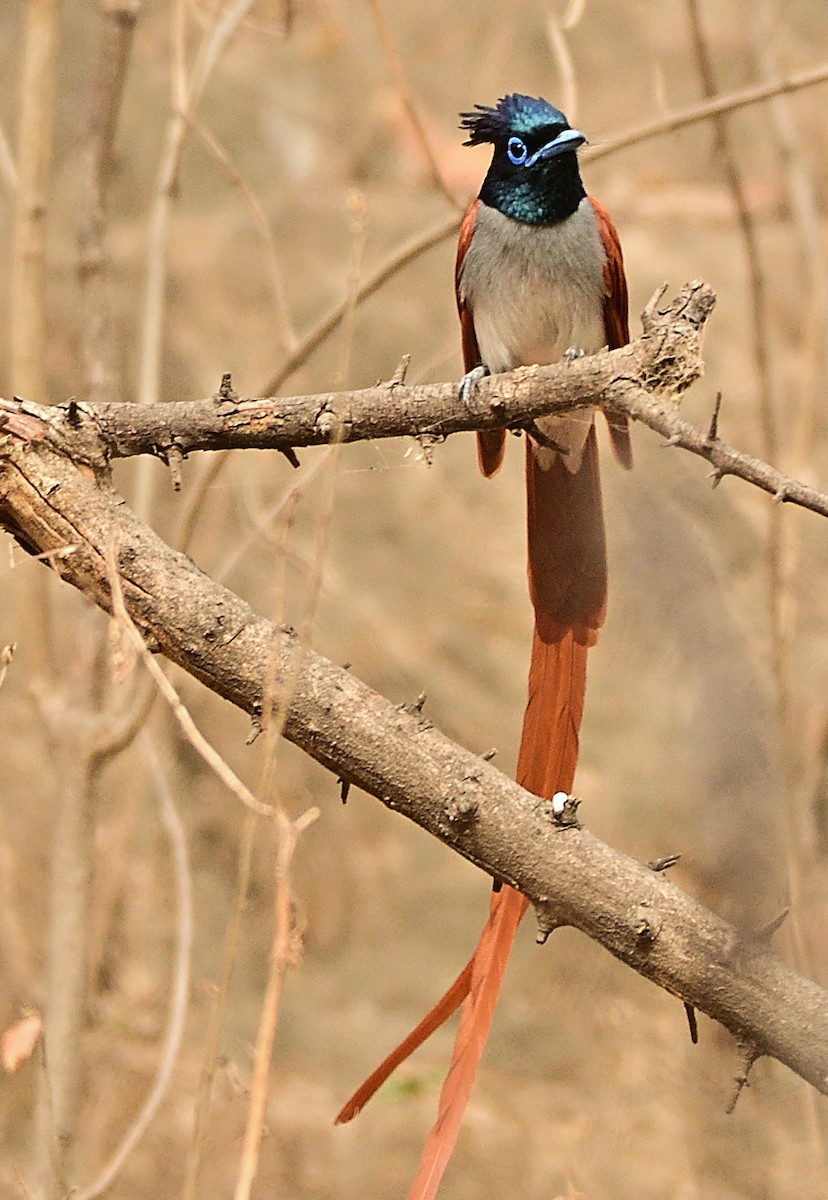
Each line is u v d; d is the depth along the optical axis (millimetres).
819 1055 4250
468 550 16828
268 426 5293
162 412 5293
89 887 9477
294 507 6066
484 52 18266
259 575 14438
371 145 18312
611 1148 11797
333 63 18078
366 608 15867
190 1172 4613
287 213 17984
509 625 16312
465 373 8625
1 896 12086
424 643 15930
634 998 12930
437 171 9328
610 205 18297
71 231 15945
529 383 5168
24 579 9641
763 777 5105
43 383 9117
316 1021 13578
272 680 4602
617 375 5051
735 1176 11172
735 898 5031
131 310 16141
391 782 4680
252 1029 13055
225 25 10031
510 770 14961
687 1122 11680
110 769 12492
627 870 4523
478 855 4629
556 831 4570
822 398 16266
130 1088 11719
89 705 9578
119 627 5062
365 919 14641
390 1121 12539
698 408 16406
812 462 15492
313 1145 12117
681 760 6008
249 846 4512
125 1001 12414
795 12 18797
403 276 17609
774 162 17859
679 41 19406
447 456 17766
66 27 16484
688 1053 12180
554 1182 11602
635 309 17219
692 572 5363
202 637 4914
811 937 10023
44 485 5156
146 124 18250
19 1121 10617
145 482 9984
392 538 16766
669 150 18562
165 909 12938
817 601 14133
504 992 13414
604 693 13906
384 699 4773
